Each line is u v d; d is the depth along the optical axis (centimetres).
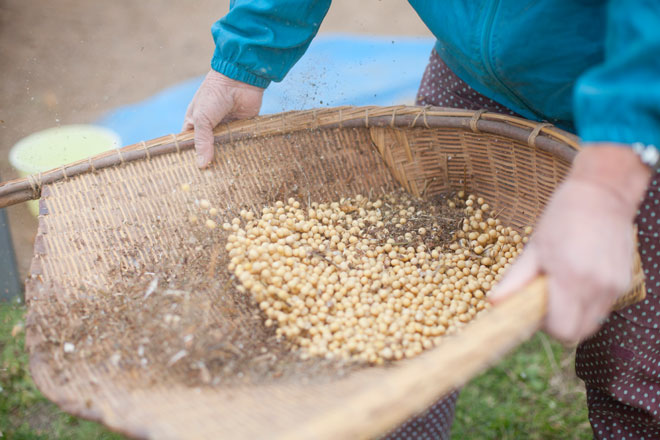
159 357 131
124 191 175
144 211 174
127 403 112
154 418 103
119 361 130
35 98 346
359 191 204
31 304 142
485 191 193
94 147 314
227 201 186
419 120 189
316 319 156
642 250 146
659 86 95
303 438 81
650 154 100
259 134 192
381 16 459
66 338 135
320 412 94
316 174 199
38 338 134
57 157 304
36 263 152
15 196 168
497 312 96
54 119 332
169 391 119
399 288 175
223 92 183
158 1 463
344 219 195
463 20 156
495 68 158
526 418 223
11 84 355
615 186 102
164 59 398
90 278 155
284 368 134
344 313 163
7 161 299
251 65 180
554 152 155
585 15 139
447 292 170
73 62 384
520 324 95
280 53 183
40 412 222
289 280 166
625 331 153
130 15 443
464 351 90
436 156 198
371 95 347
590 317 102
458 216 194
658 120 99
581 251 99
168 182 181
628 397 161
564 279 100
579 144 147
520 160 175
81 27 417
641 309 150
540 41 145
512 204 185
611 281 99
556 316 100
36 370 125
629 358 156
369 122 198
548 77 152
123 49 403
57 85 361
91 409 111
